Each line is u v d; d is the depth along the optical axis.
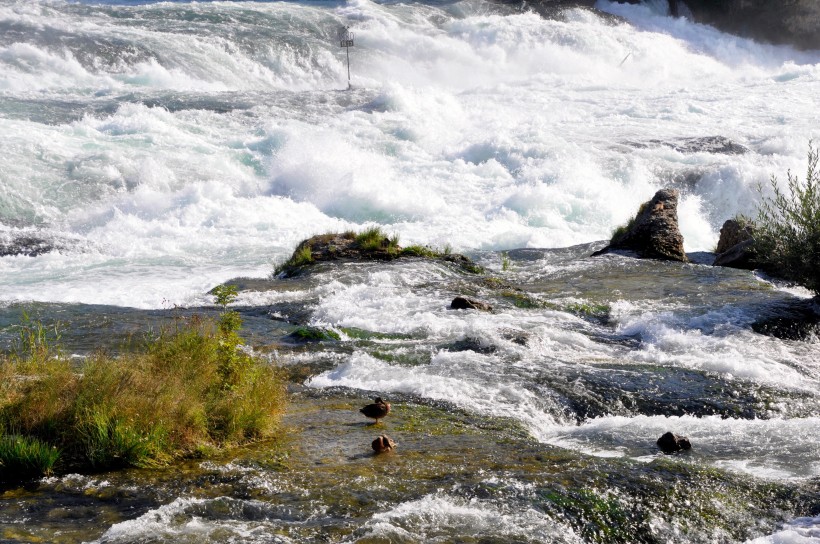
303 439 6.28
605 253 16.88
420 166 28.16
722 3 70.75
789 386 8.34
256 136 30.33
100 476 5.28
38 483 5.13
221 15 55.16
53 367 6.41
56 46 43.28
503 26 59.38
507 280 14.17
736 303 11.47
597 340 10.21
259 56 49.41
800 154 30.09
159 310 12.13
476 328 10.24
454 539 4.39
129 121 29.94
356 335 10.23
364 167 26.86
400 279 13.80
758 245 12.38
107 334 10.40
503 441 6.27
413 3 64.94
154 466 5.51
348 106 36.56
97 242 20.64
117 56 43.94
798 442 6.41
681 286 12.91
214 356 7.03
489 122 34.81
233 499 4.88
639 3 69.62
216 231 22.23
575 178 26.36
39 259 18.69
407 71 52.97
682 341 9.91
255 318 11.46
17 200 22.81
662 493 5.07
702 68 59.59
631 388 8.09
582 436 6.80
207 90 42.88
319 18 57.16
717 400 7.85
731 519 4.83
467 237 22.08
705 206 25.94
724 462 5.97
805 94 42.06
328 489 5.09
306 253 15.85
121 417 5.74
